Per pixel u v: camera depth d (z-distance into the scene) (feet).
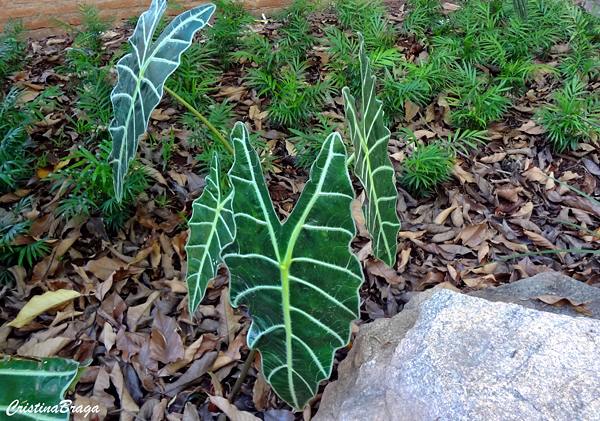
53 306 3.02
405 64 5.06
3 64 5.09
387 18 6.72
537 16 6.29
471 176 4.42
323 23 6.58
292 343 1.77
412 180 3.98
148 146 4.37
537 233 3.96
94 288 3.20
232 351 2.79
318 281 1.66
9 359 1.66
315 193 1.55
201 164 4.02
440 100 5.17
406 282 3.51
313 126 4.88
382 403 2.05
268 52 5.24
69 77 5.26
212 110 4.31
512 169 4.59
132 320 3.03
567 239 3.90
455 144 4.71
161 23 5.36
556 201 4.29
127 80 1.86
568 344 1.95
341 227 1.58
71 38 6.56
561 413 1.73
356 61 5.11
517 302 2.94
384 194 2.02
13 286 3.26
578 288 2.99
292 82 4.65
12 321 2.92
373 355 2.41
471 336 2.04
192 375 2.70
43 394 1.63
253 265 1.65
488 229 3.93
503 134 4.99
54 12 6.55
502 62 5.40
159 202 3.82
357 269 1.63
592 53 5.96
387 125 4.80
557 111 4.77
